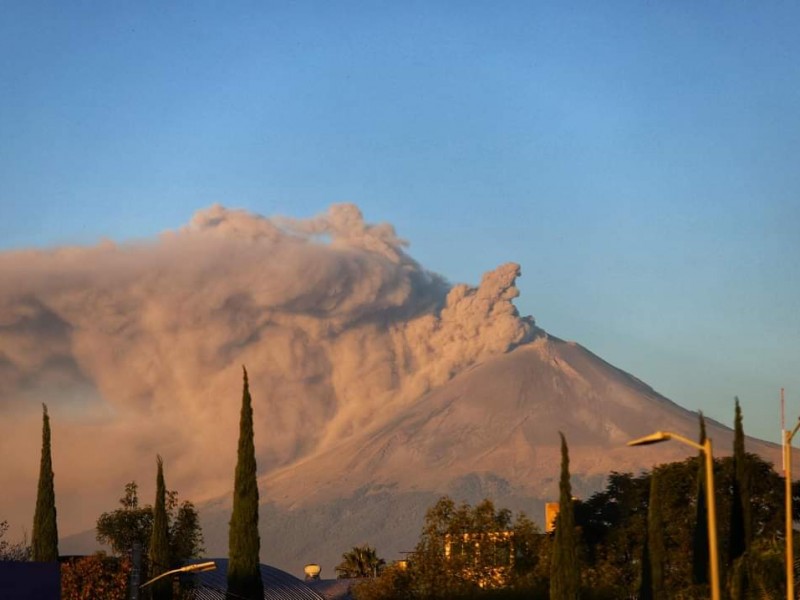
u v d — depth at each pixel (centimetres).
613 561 11100
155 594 8675
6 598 7156
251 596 8669
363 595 10362
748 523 8375
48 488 9250
